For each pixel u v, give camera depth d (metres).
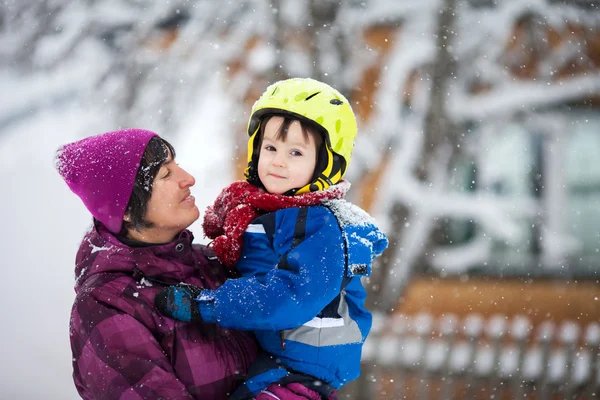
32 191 11.38
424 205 7.80
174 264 2.98
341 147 3.16
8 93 10.12
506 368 8.41
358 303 3.13
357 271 2.93
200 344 2.86
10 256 10.24
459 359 8.34
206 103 9.16
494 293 11.84
